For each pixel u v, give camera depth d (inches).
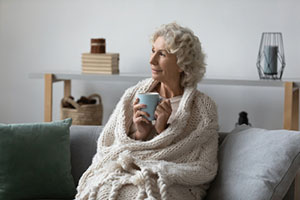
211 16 143.3
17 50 156.4
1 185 86.3
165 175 70.3
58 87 156.3
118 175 72.5
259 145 76.2
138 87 85.7
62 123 91.3
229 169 76.7
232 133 85.2
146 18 147.3
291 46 139.3
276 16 139.7
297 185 88.7
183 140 77.3
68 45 153.5
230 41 143.0
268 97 143.7
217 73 144.7
